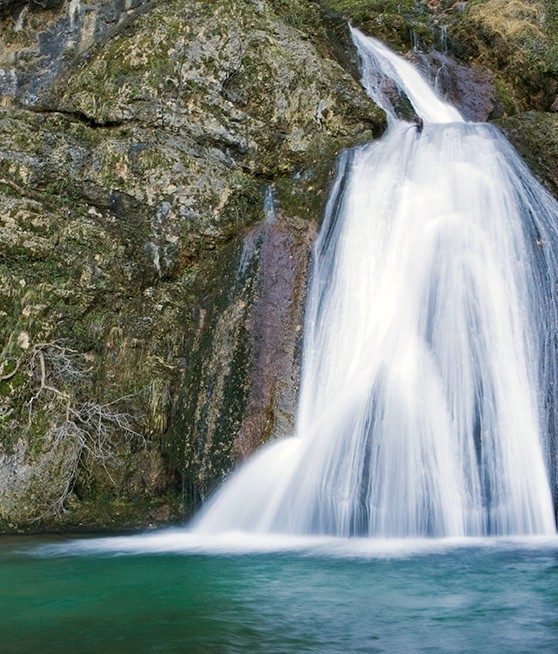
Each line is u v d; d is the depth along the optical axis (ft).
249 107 43.86
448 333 31.91
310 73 44.68
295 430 32.12
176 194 39.96
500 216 35.96
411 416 29.66
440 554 25.77
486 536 28.73
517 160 40.16
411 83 52.08
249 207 40.88
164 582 23.13
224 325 34.96
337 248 35.91
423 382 30.71
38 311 35.24
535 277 34.30
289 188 40.47
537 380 31.81
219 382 33.86
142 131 42.04
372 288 34.68
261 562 25.41
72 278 37.09
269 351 33.60
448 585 22.09
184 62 43.68
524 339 32.55
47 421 33.78
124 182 40.16
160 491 35.50
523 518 29.17
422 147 39.75
